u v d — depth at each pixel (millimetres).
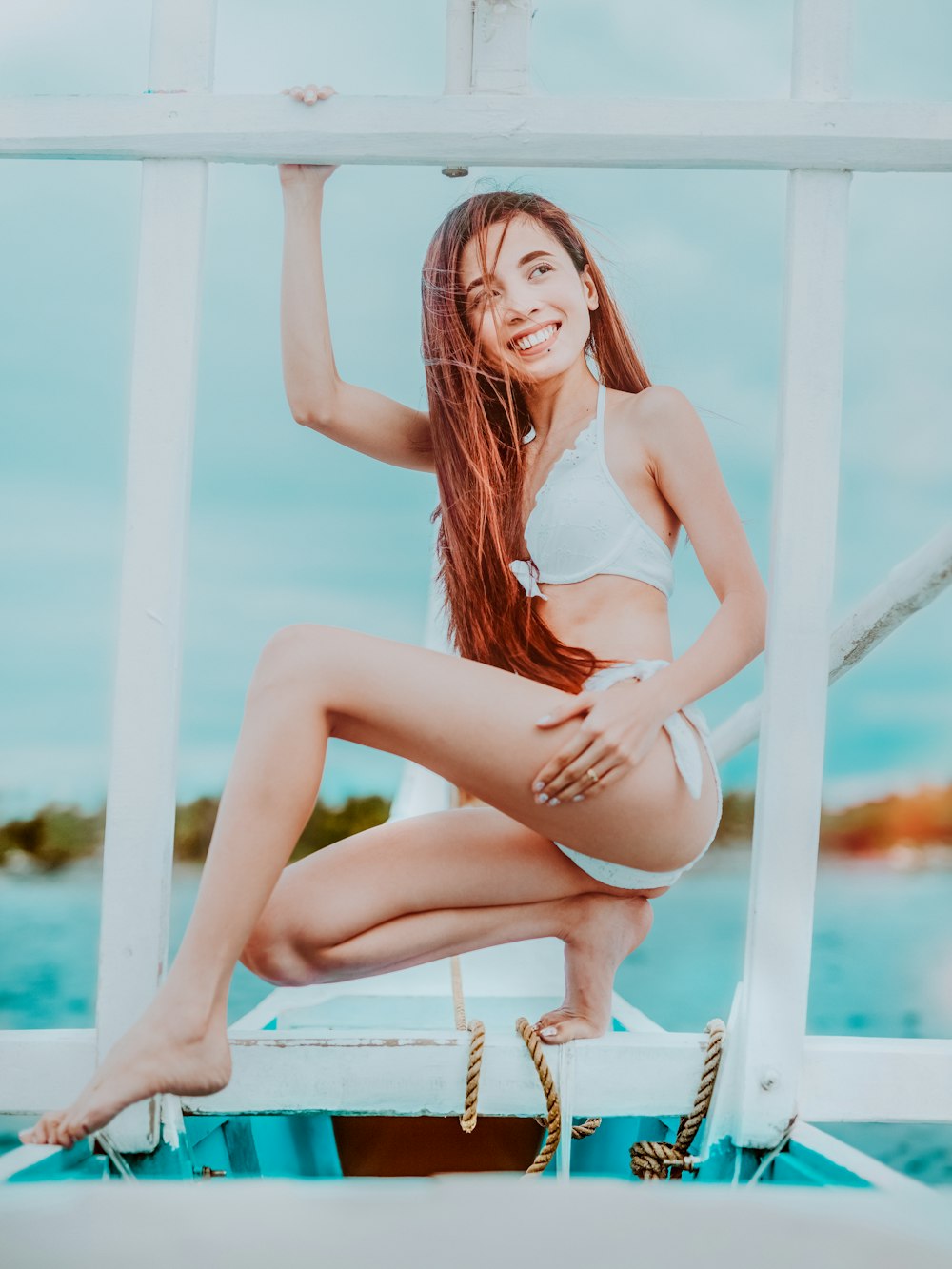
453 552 2336
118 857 1872
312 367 2297
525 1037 1900
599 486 2146
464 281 2314
